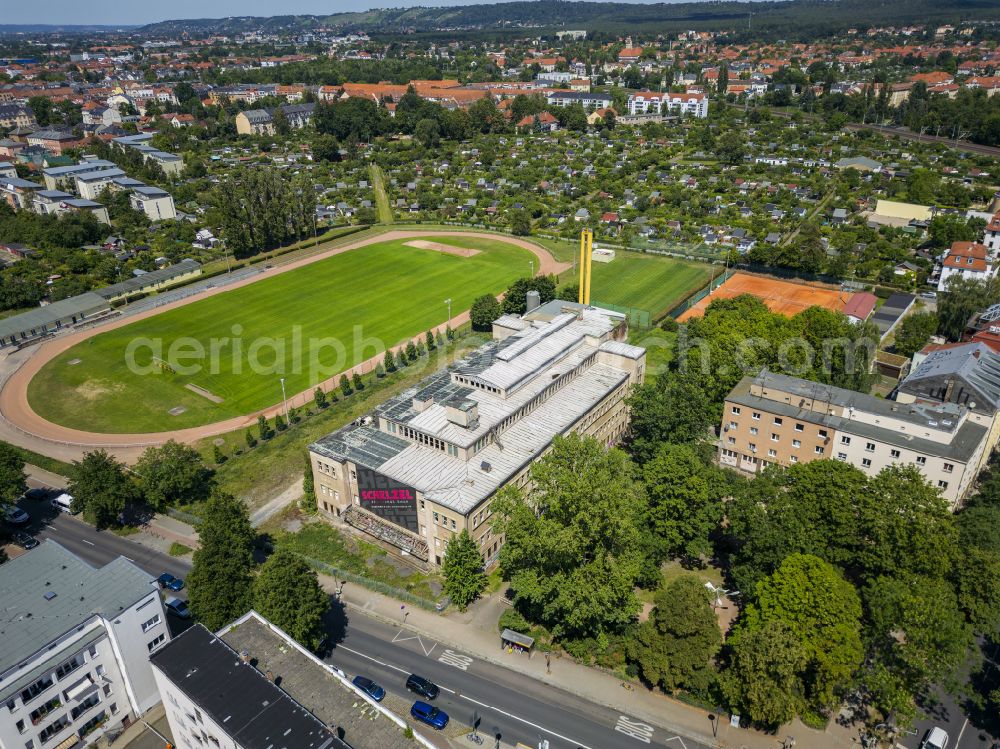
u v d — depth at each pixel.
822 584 99.88
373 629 119.69
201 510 151.00
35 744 92.62
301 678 93.75
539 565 112.81
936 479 135.12
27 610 97.50
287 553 111.81
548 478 114.06
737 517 118.44
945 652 96.25
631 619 115.69
